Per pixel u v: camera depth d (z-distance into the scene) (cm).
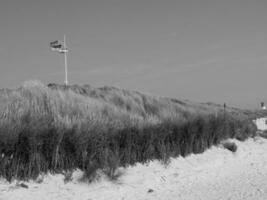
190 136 1245
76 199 794
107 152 955
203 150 1292
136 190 896
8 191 751
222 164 1244
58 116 995
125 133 1052
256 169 1224
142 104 1800
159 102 1920
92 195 826
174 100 2459
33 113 988
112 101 1739
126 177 948
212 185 985
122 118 1237
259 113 4931
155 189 923
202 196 870
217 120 1520
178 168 1096
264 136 1902
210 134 1385
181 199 844
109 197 834
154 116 1413
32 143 823
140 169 1017
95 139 950
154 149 1105
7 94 1173
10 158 799
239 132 1684
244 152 1462
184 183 991
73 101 1285
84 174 876
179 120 1333
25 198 746
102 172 920
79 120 1000
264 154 1497
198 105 2567
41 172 842
